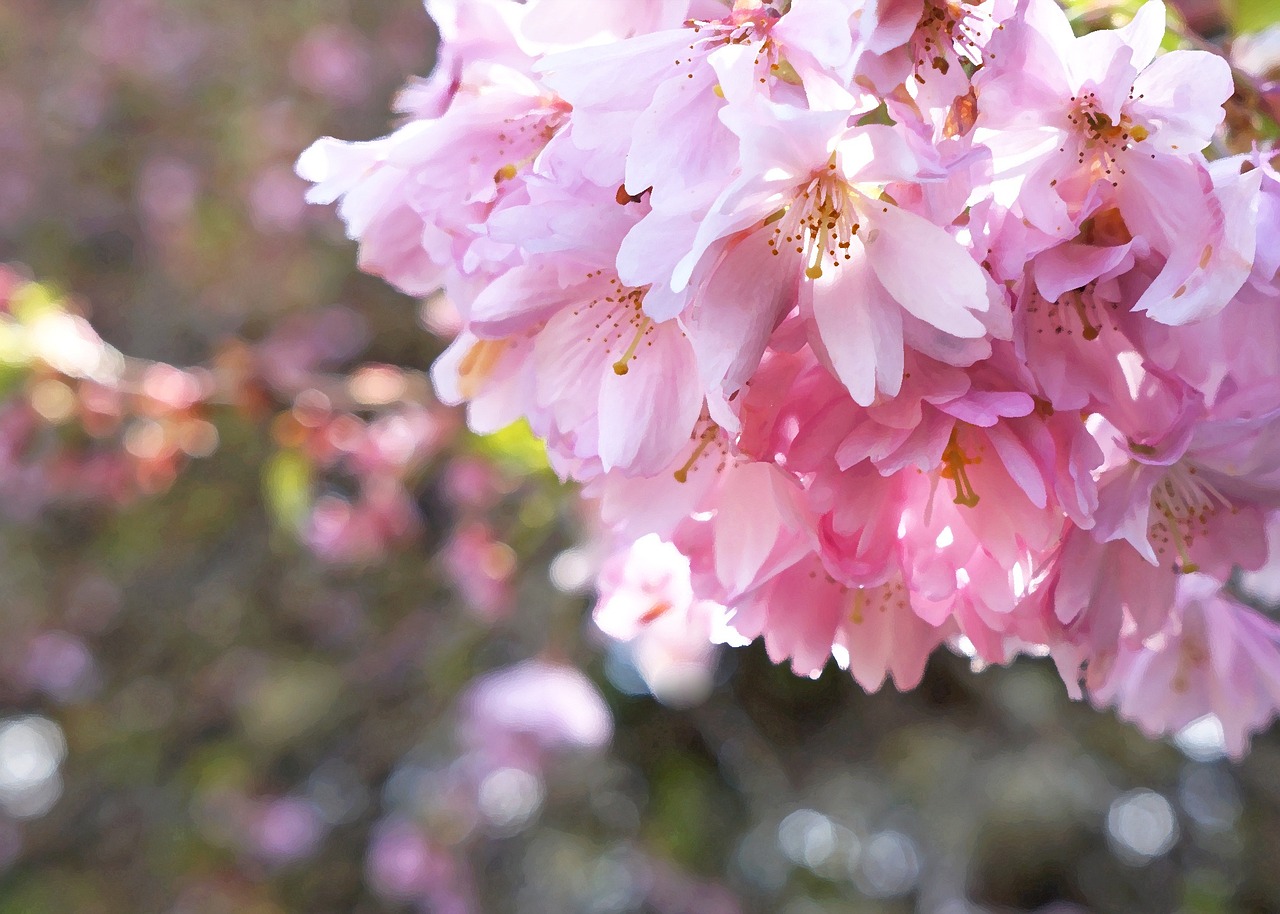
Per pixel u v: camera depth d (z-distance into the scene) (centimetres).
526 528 61
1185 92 24
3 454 53
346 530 64
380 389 58
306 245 97
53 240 105
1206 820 78
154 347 98
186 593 94
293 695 88
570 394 26
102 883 92
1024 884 76
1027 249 24
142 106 106
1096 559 26
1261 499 27
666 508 27
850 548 26
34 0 110
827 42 24
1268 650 29
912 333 25
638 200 25
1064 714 78
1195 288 24
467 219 27
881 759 81
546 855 82
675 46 25
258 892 88
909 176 24
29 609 96
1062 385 25
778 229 25
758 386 25
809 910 77
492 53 27
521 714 65
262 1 102
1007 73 24
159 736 95
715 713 82
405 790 85
